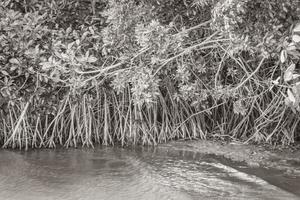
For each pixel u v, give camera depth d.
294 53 7.80
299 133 10.26
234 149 9.48
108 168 8.01
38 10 9.59
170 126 10.22
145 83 8.30
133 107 9.89
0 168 7.92
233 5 7.57
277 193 6.76
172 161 8.52
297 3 8.41
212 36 8.62
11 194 6.69
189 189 6.93
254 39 8.55
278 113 9.91
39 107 9.43
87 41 9.35
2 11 8.99
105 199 6.53
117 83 8.65
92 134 9.86
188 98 9.81
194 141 10.13
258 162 8.52
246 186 7.09
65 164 8.25
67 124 9.74
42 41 9.29
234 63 9.75
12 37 8.83
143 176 7.53
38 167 8.02
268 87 9.38
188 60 9.55
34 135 9.51
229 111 10.47
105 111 9.78
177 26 9.41
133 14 8.77
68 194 6.72
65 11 9.77
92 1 9.73
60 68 8.46
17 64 8.92
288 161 8.62
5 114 9.37
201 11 9.20
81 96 9.55
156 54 8.41
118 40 8.86
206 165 8.27
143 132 9.90
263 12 8.45
